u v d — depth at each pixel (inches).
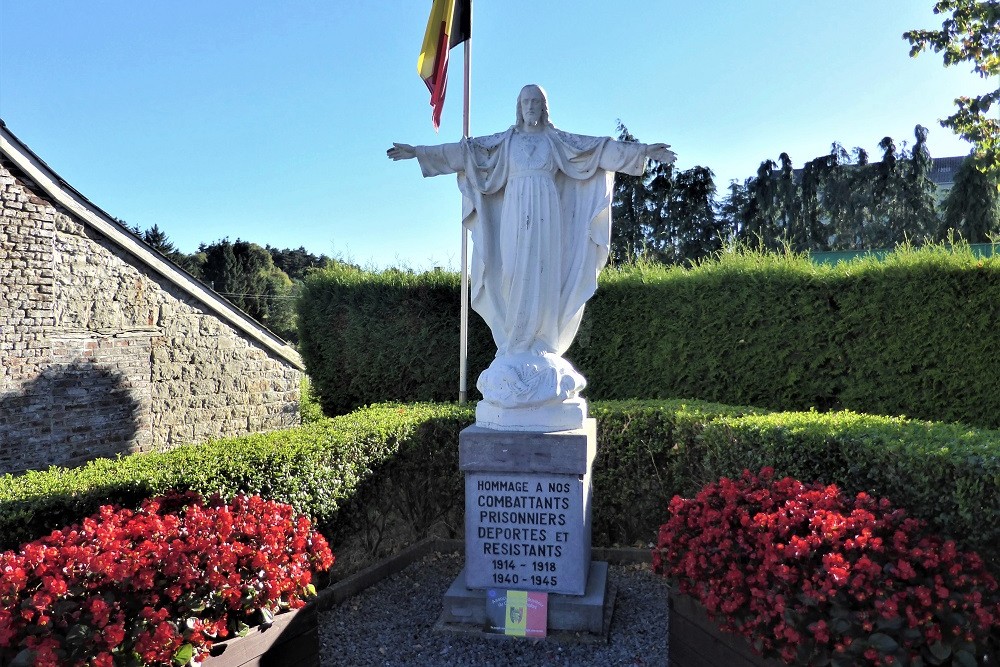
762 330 315.0
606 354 346.9
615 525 253.1
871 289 297.3
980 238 971.3
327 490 208.4
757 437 198.5
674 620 155.6
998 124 495.8
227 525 138.6
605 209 188.7
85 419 375.6
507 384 182.4
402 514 253.6
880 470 166.4
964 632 115.6
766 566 128.9
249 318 460.8
